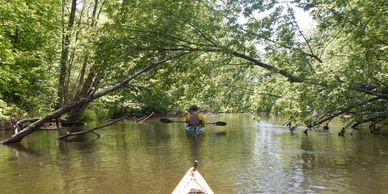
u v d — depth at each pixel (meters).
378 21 11.56
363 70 12.23
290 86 14.27
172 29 16.53
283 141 17.55
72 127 25.17
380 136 18.78
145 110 37.62
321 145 16.19
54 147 16.50
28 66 21.80
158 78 17.75
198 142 17.78
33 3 21.61
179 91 18.61
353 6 12.58
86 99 18.77
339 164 12.37
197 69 16.75
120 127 25.88
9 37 21.16
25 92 21.86
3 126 21.78
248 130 22.64
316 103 13.12
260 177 10.88
